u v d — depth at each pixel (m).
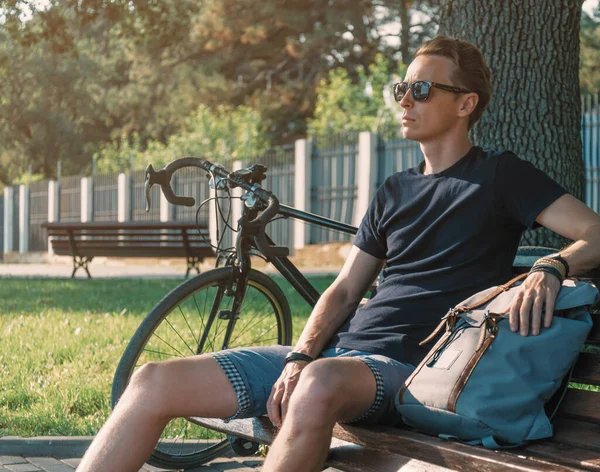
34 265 23.84
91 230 14.32
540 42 5.05
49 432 4.05
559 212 2.66
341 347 2.80
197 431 3.84
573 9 5.11
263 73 37.84
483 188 2.75
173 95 37.62
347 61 35.78
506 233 2.78
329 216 18.64
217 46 34.97
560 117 5.07
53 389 4.79
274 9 33.81
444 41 2.91
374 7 36.09
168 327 5.52
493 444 2.32
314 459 2.34
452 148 2.89
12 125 42.28
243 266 3.48
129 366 3.29
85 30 46.31
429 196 2.86
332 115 24.69
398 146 17.12
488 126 5.12
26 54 39.69
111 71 42.75
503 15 5.07
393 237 2.91
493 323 2.42
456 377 2.40
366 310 2.85
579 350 2.43
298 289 3.65
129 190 24.61
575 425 2.45
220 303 3.63
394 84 2.96
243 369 2.71
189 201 3.67
